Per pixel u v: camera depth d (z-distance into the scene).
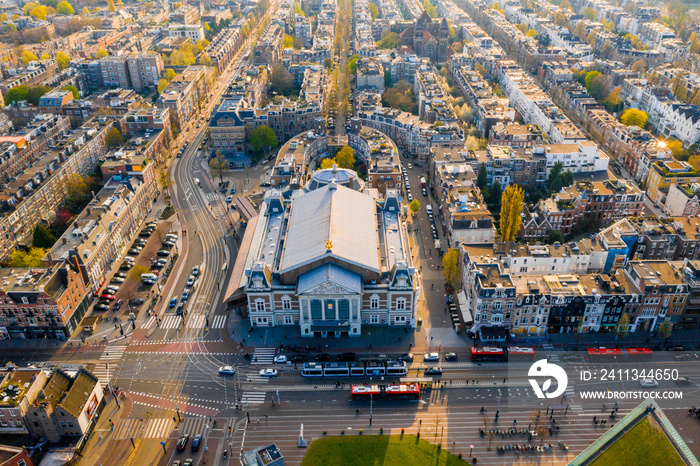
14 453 187.38
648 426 182.62
